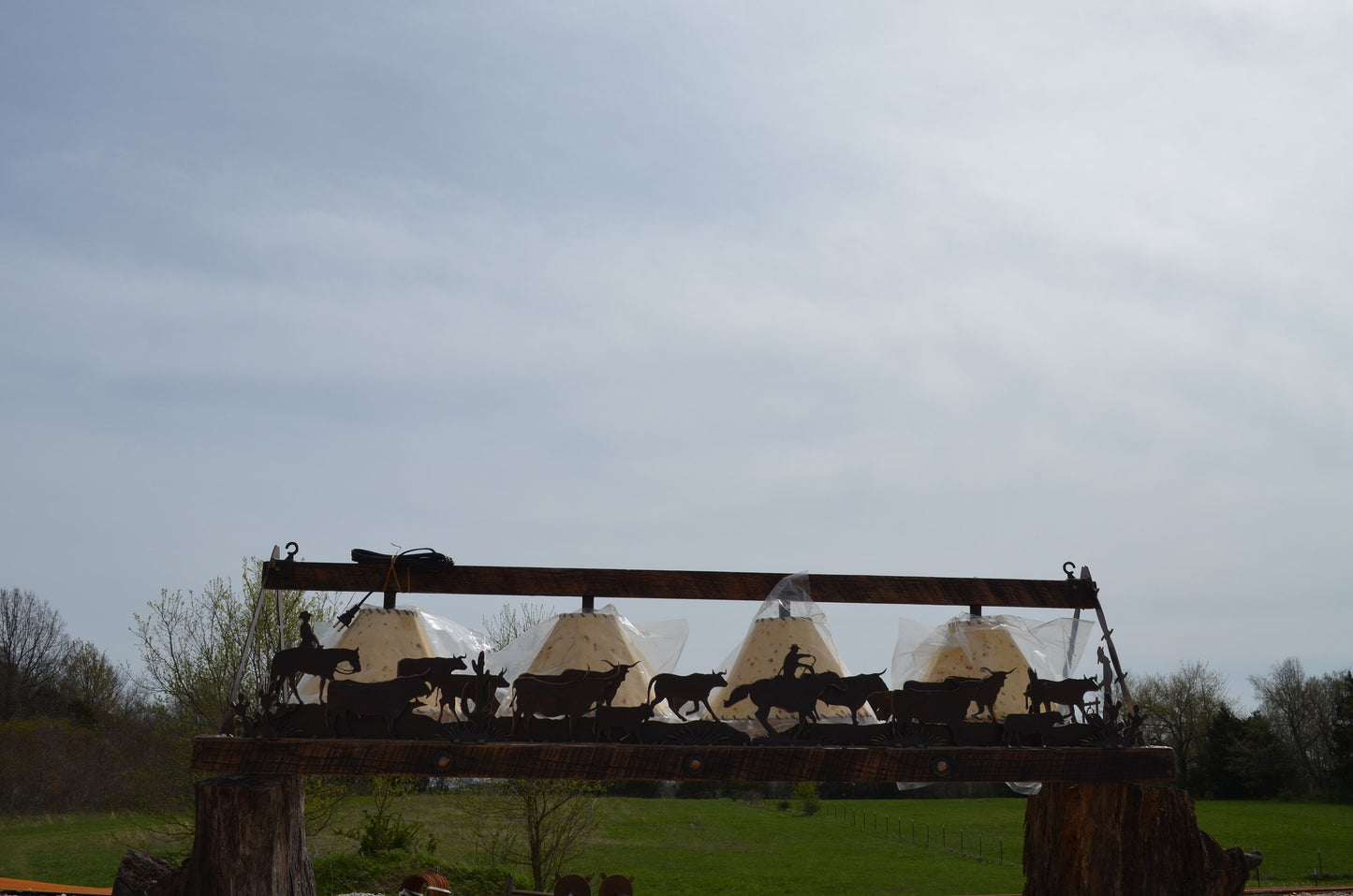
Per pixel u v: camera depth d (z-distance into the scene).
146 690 16.84
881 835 32.62
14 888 10.46
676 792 39.53
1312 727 52.78
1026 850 5.75
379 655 5.02
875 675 4.76
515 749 4.46
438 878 5.20
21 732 36.53
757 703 4.68
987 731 4.81
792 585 5.45
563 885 5.44
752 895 21.62
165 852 16.94
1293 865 28.27
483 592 5.48
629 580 5.57
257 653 15.61
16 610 46.47
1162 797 4.97
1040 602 5.73
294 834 4.75
